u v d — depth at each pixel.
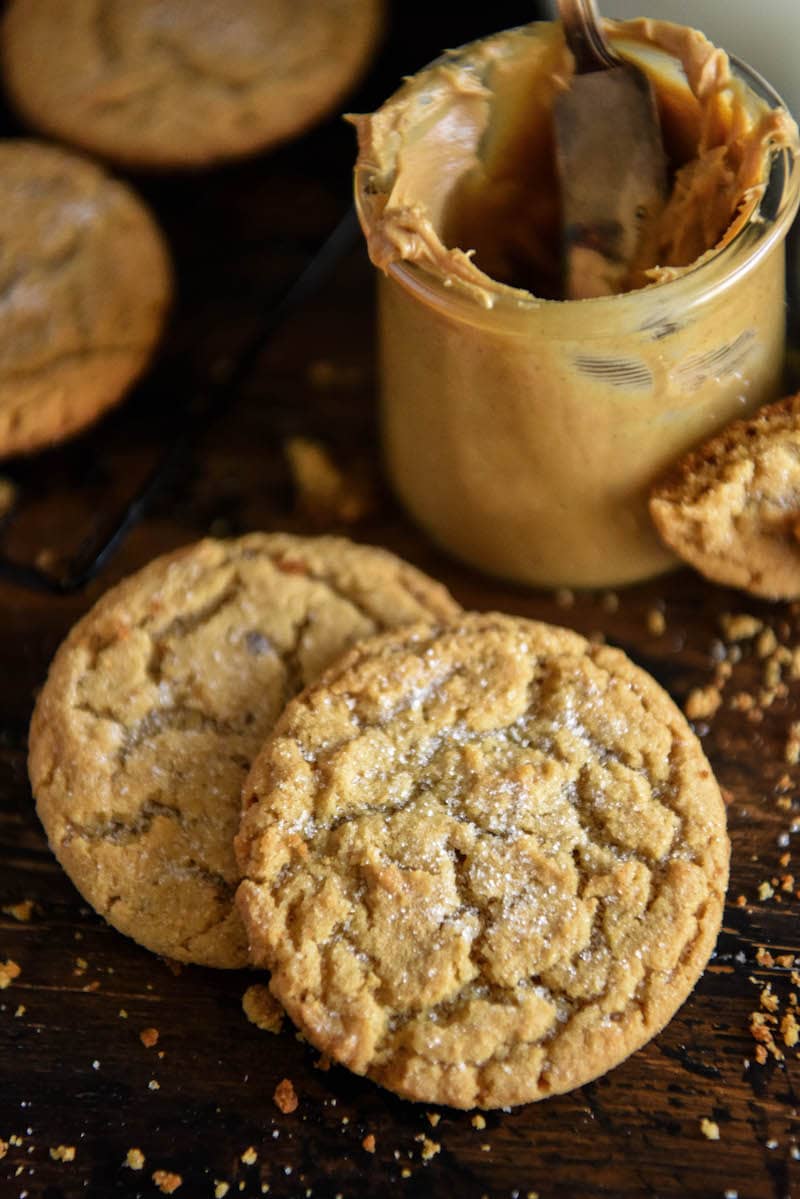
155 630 0.47
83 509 0.52
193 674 0.47
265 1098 0.45
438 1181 0.44
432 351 0.45
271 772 0.45
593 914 0.44
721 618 0.49
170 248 0.55
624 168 0.45
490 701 0.45
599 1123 0.45
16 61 0.56
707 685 0.49
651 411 0.45
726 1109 0.45
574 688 0.46
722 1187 0.44
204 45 0.56
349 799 0.45
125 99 0.55
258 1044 0.45
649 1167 0.44
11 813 0.48
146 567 0.49
